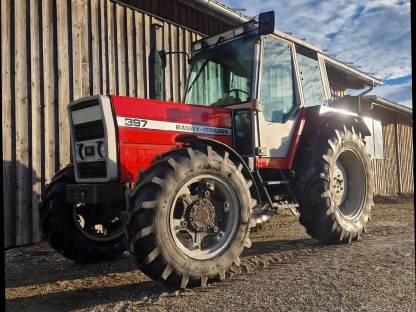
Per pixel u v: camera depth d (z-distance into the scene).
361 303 2.50
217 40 4.38
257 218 3.76
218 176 3.15
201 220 3.07
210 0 7.01
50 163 5.45
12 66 5.10
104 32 6.21
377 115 12.76
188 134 3.39
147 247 2.76
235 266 3.41
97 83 6.07
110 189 3.27
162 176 2.88
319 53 4.99
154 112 3.47
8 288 3.23
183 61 7.49
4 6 5.05
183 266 2.87
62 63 5.64
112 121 3.25
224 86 4.20
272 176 4.24
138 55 6.70
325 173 4.16
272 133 4.02
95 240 4.10
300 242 4.55
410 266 3.28
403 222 6.15
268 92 4.09
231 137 3.93
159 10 7.09
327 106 4.66
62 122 5.60
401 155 14.09
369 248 4.04
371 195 4.84
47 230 3.93
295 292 2.73
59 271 3.80
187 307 2.54
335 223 4.20
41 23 5.44
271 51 4.20
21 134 5.16
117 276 3.48
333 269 3.26
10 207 5.00
